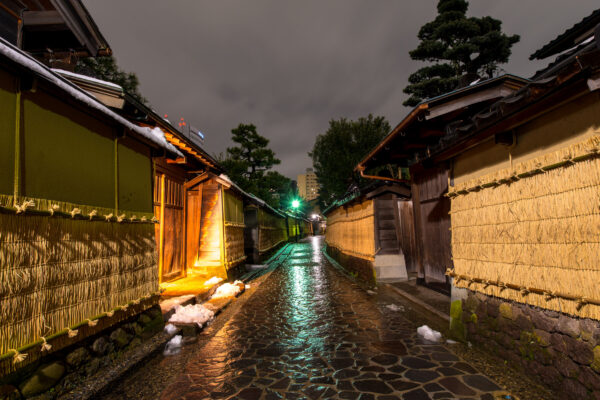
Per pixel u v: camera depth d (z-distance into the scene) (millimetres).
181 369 5203
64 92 4094
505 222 4734
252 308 9500
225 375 4949
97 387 4242
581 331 3453
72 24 8023
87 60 14398
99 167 5121
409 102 20969
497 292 4871
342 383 4559
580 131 3588
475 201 5531
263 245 23828
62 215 4078
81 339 4336
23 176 3645
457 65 19328
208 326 7656
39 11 7512
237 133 31266
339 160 25531
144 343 5891
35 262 3680
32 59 3666
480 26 19797
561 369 3701
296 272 17734
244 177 30219
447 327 6723
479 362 4973
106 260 4992
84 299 4430
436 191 9719
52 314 3865
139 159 6496
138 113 7086
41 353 3658
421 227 10852
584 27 7723
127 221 5637
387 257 12406
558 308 3727
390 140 8789
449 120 7746
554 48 8992
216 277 12000
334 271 17719
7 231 3355
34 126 3848
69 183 4406
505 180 4676
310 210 97750
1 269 3262
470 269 5633
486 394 4020
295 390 4406
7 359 3232
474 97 6910
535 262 4133
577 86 3381
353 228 16422
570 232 3609
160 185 10680
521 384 4172
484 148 5461
